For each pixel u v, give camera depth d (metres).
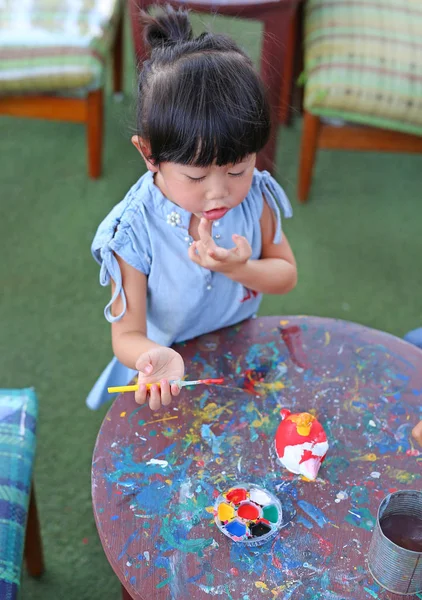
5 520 1.14
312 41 2.27
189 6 1.95
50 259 2.32
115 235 1.17
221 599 0.90
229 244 1.26
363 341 1.29
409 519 0.92
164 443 1.10
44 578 1.52
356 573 0.93
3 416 1.28
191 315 1.28
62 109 2.44
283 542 0.96
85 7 2.38
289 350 1.27
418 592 0.90
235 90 0.98
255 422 1.13
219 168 1.00
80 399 1.90
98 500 1.01
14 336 2.06
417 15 2.35
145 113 1.02
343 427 1.13
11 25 2.32
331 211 2.56
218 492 1.03
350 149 2.39
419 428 1.06
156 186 1.19
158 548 0.95
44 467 1.73
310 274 2.31
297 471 1.05
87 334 2.08
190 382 1.08
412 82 2.16
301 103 2.83
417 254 2.40
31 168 2.69
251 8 1.98
